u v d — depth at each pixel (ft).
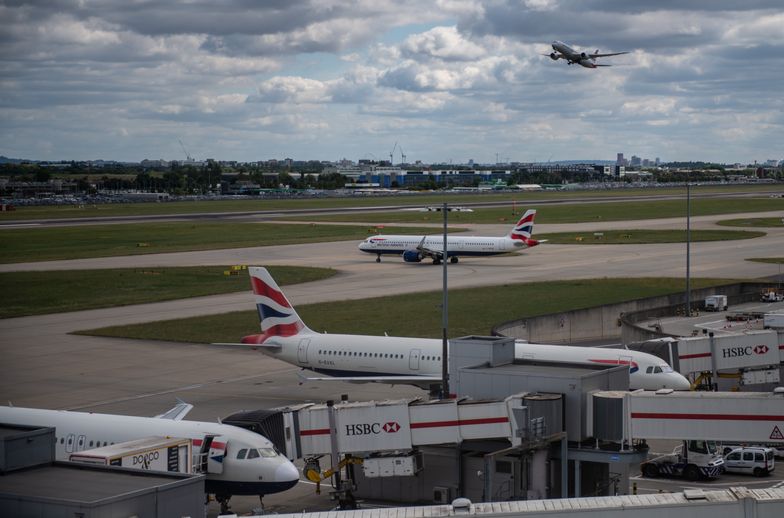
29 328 429.79
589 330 418.31
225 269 653.30
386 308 465.88
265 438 183.93
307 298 507.30
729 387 283.18
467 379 200.13
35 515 132.57
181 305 497.46
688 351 272.92
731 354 274.36
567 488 178.81
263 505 192.44
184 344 388.37
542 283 556.10
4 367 342.64
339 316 442.50
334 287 554.46
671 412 176.35
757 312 447.42
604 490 188.03
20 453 151.23
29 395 298.15
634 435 178.09
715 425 175.22
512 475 178.40
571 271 619.67
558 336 404.98
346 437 186.50
